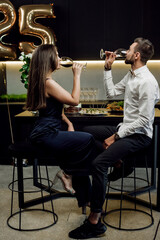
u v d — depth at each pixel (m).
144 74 2.61
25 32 4.48
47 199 3.11
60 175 2.64
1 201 3.14
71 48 4.68
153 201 3.11
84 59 4.68
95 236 2.43
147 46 2.62
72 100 2.40
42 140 2.42
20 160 2.81
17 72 5.15
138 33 4.56
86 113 3.06
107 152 2.46
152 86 2.51
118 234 2.46
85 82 5.13
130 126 2.53
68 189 2.64
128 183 3.67
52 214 2.83
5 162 4.64
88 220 2.44
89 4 4.59
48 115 2.44
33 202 3.00
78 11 4.61
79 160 2.49
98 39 4.63
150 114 2.51
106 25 4.59
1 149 4.62
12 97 4.86
